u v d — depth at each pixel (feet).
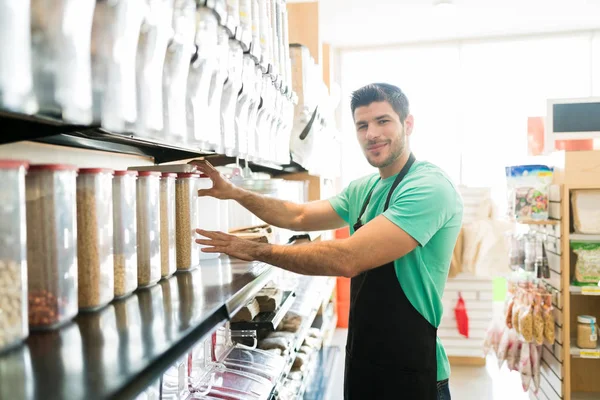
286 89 6.77
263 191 7.45
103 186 3.43
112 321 3.05
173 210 4.58
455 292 15.02
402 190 5.89
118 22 2.65
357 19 16.42
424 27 17.31
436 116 19.07
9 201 2.56
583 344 10.84
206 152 5.73
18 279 2.59
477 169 18.78
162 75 3.36
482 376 13.98
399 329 6.20
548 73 18.26
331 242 5.25
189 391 5.15
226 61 4.37
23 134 2.89
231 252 4.75
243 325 6.93
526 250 11.80
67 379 2.11
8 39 1.98
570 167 10.69
